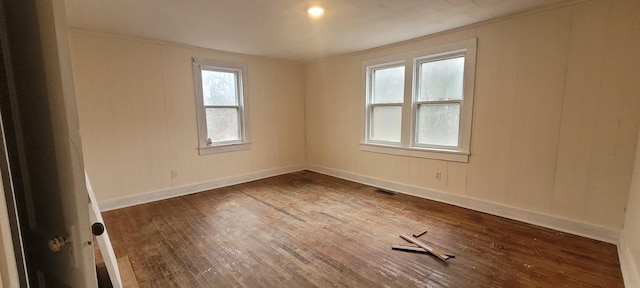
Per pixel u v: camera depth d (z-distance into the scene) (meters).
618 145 2.49
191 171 4.24
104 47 3.41
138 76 3.68
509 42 3.00
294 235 2.79
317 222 3.10
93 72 3.36
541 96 2.86
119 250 2.50
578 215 2.73
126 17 2.87
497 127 3.18
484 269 2.18
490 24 3.11
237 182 4.77
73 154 0.64
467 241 2.62
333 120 5.14
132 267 2.23
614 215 2.54
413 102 3.92
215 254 2.43
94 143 3.42
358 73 4.61
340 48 4.31
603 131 2.55
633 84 2.39
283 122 5.38
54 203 0.72
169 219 3.21
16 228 0.60
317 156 5.58
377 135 4.55
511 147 3.10
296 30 3.37
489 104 3.21
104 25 3.12
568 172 2.76
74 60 3.24
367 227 2.96
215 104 4.47
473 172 3.42
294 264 2.27
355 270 2.19
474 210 3.43
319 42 3.94
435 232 2.82
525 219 3.06
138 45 3.64
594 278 2.05
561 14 2.67
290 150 5.56
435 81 3.73
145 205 3.69
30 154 0.78
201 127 4.28
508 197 3.17
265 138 5.12
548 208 2.91
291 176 5.27
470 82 3.33
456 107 3.57
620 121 2.46
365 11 2.78
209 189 4.43
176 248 2.54
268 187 4.52
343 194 4.12
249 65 4.78
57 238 0.70
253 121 4.92
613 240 2.54
